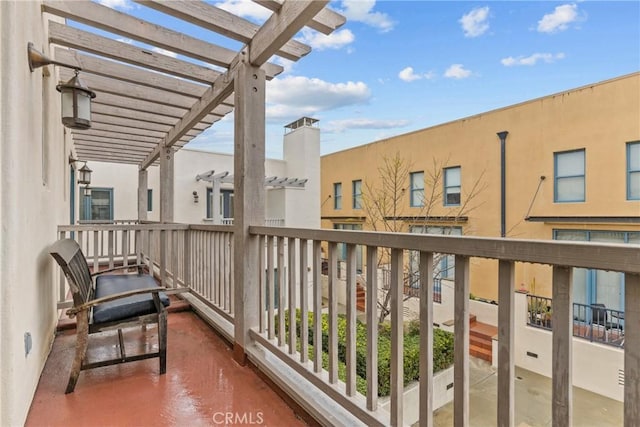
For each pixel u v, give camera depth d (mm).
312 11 1820
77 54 3008
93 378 2150
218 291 3119
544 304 5773
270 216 12523
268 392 2018
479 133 8141
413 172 9664
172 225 3828
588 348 4988
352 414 1502
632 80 5984
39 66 1868
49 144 2598
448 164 8766
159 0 2057
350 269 1544
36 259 1985
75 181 6469
